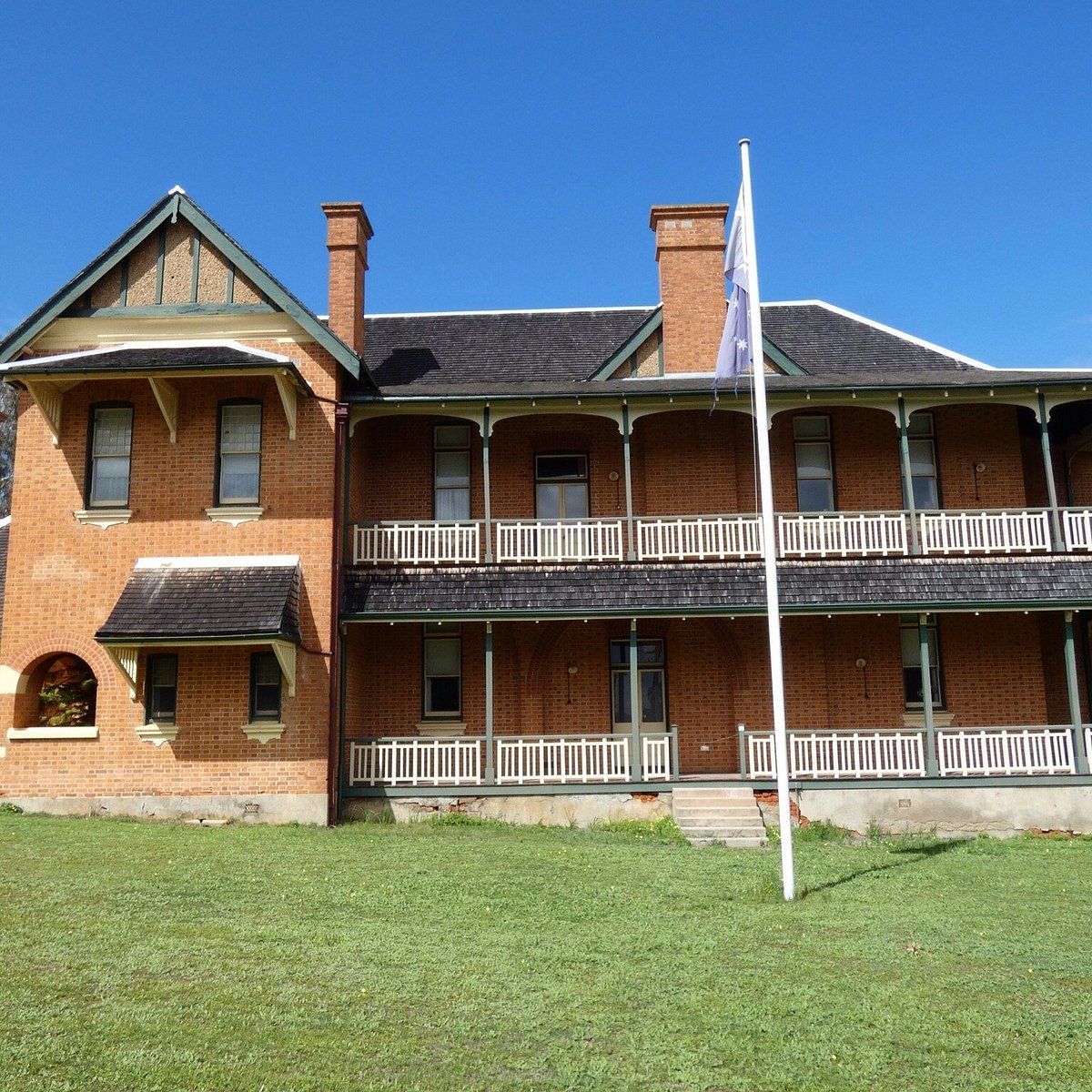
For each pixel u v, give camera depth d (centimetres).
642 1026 747
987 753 1717
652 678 1986
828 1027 753
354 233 1983
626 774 1797
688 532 1859
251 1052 687
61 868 1222
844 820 1694
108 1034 708
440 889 1178
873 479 2005
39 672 1756
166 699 1717
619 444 2033
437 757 1744
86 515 1742
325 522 1747
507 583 1777
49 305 1797
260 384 1794
